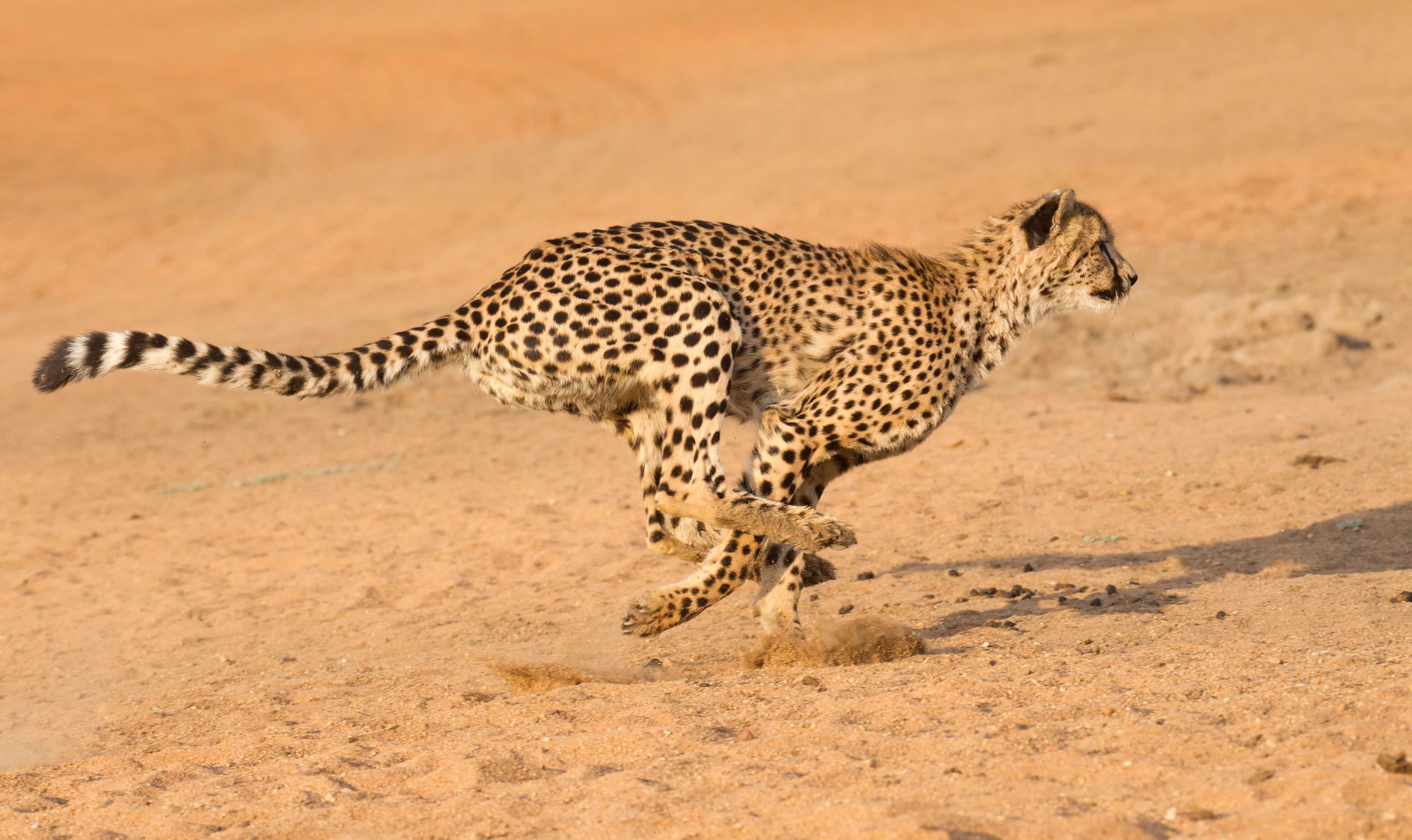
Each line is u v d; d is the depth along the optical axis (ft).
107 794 55.21
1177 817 43.75
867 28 495.82
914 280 74.54
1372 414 125.39
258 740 61.82
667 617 69.46
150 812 52.70
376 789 53.72
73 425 193.98
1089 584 82.58
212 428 187.11
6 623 100.73
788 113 378.73
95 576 113.50
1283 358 161.48
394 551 112.47
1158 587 80.07
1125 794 45.91
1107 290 80.18
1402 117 281.54
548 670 69.36
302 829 49.52
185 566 114.11
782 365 73.31
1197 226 231.09
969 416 147.64
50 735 70.13
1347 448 112.37
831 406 71.82
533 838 47.06
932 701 57.62
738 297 71.46
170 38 581.53
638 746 55.26
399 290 259.80
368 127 426.92
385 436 171.53
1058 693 57.47
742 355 72.49
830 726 55.31
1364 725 49.01
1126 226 235.40
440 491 135.74
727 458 133.18
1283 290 188.34
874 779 49.34
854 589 87.25
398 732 62.18
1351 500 96.89
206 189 366.84
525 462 148.36
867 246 76.02
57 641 94.48
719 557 70.59
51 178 388.16
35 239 325.42
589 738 56.44
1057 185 261.85
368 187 349.20
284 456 165.17
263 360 66.74
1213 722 51.93
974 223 243.60
